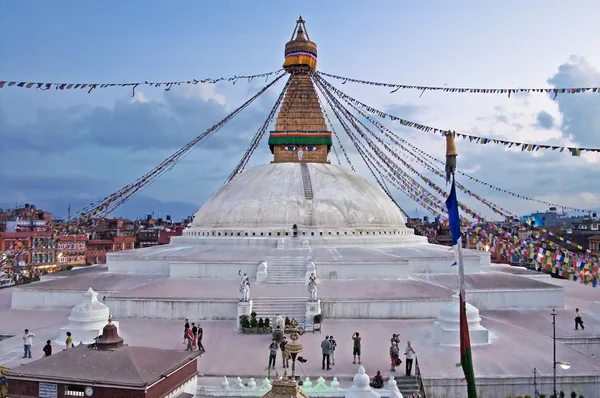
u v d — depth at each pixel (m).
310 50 39.84
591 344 20.81
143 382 11.53
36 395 12.02
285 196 35.03
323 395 14.78
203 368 17.09
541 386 16.38
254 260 28.12
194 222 37.97
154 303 23.58
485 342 19.73
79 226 29.52
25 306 26.27
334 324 22.66
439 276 28.98
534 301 25.86
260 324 21.44
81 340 19.84
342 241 33.16
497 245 23.75
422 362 17.64
